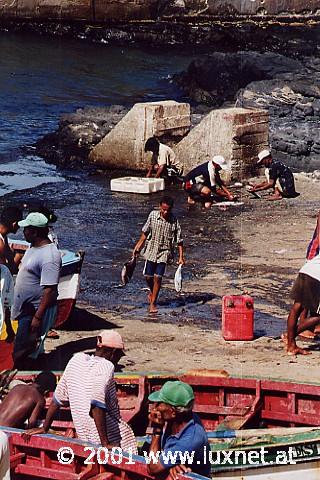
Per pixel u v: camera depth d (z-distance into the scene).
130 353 32.44
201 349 33.00
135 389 25.69
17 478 21.58
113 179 59.50
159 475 19.66
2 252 31.09
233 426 24.03
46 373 26.11
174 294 39.56
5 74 101.81
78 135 69.81
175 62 113.56
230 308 33.94
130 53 117.56
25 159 67.69
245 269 42.78
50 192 58.28
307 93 79.69
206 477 19.48
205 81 94.69
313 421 24.59
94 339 33.78
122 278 37.28
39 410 23.00
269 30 126.56
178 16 127.44
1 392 25.05
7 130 77.31
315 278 31.52
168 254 37.00
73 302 33.78
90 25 125.81
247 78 92.94
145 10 126.69
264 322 36.16
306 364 31.44
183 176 60.59
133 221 51.56
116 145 63.59
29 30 125.88
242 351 32.84
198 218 51.66
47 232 28.41
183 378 25.61
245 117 59.38
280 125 72.81
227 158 59.19
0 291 28.25
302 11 129.00
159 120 61.94
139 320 36.34
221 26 126.94
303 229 49.44
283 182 55.75
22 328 28.22
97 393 21.36
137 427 24.86
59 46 119.19
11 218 31.16
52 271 27.91
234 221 51.06
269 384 25.25
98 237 48.28
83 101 90.69
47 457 21.52
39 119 82.06
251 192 56.72
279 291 39.84
